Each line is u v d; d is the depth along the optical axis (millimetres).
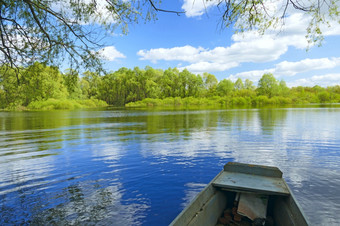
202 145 12117
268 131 17156
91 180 7031
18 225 4547
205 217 3918
